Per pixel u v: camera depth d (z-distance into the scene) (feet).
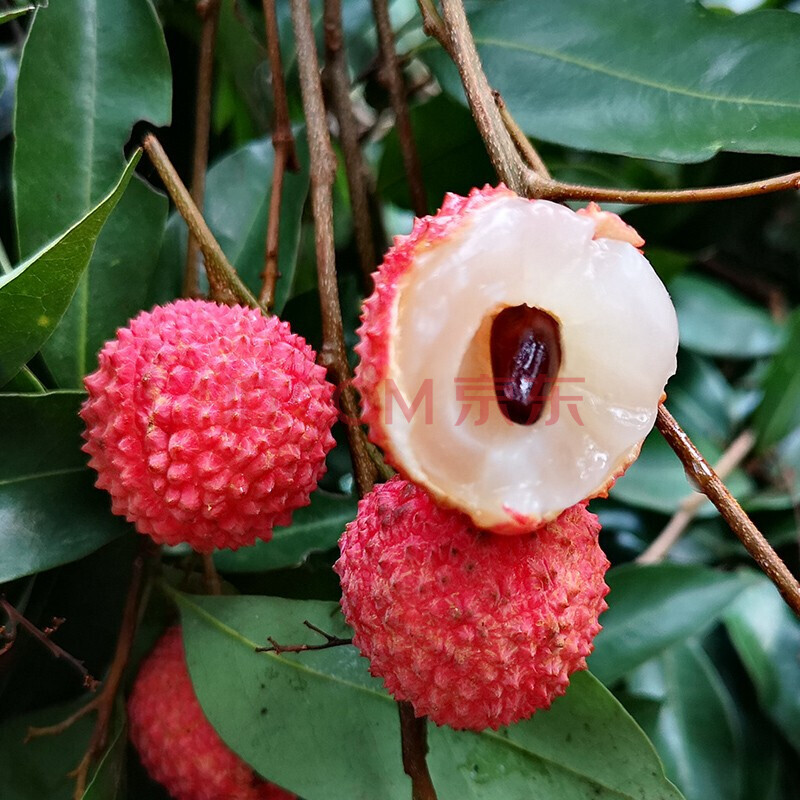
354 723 0.49
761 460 0.80
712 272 0.93
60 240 0.42
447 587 0.38
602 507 0.78
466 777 0.46
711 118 0.52
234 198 0.62
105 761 0.50
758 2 0.79
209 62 0.59
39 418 0.49
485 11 0.60
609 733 0.45
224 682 0.50
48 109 0.55
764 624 0.72
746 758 0.73
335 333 0.48
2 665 0.54
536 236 0.35
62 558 0.49
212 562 0.56
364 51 0.72
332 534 0.60
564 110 0.56
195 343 0.44
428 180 0.71
